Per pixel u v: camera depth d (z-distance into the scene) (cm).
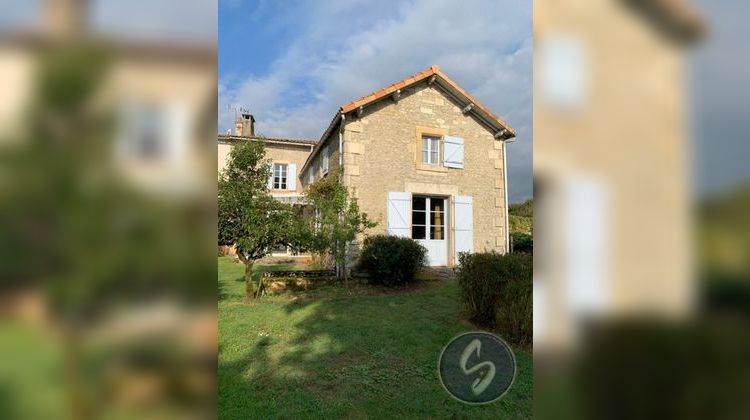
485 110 1156
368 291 838
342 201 854
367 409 317
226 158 736
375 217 1030
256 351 454
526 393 334
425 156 1131
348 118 1032
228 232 714
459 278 617
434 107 1131
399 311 650
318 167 1413
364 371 393
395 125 1080
